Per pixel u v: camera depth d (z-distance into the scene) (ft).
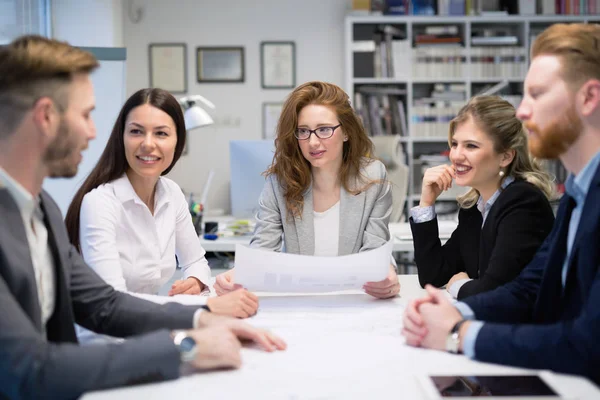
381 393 2.95
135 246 5.65
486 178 5.39
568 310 3.59
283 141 6.29
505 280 4.86
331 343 3.85
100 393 2.94
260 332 3.77
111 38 14.99
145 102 5.54
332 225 6.45
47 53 3.17
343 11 17.15
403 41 16.34
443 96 16.53
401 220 14.32
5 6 13.82
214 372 3.26
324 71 17.28
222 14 17.02
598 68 3.24
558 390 2.87
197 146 17.25
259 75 17.20
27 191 3.33
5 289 3.04
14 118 3.14
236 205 12.21
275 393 2.96
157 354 3.08
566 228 3.72
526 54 16.37
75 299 4.11
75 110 3.27
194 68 17.10
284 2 17.07
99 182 5.67
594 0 16.26
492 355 3.35
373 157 6.65
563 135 3.37
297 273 4.70
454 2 16.35
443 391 2.89
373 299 5.27
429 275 5.90
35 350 2.93
